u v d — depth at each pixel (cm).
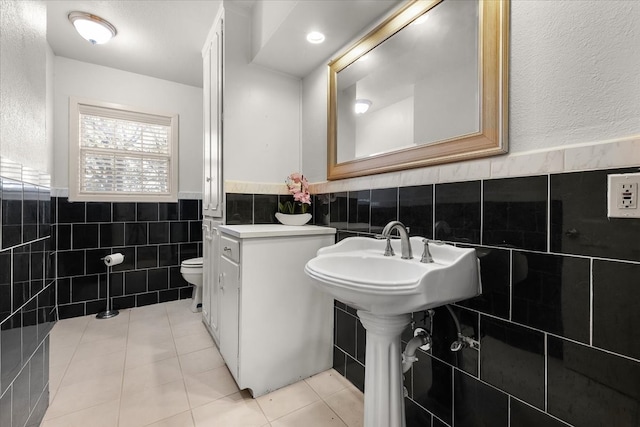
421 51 118
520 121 86
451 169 105
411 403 121
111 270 259
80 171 252
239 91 187
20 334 103
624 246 66
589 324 71
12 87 99
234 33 184
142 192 277
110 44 227
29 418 112
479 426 96
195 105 302
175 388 149
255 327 144
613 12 68
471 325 98
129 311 259
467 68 100
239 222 187
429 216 113
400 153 125
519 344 85
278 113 201
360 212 149
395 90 130
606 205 68
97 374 160
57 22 199
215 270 195
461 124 102
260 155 195
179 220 292
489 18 92
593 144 71
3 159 90
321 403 140
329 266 119
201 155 305
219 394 145
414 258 107
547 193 79
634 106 65
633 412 65
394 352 100
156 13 192
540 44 81
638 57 65
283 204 196
